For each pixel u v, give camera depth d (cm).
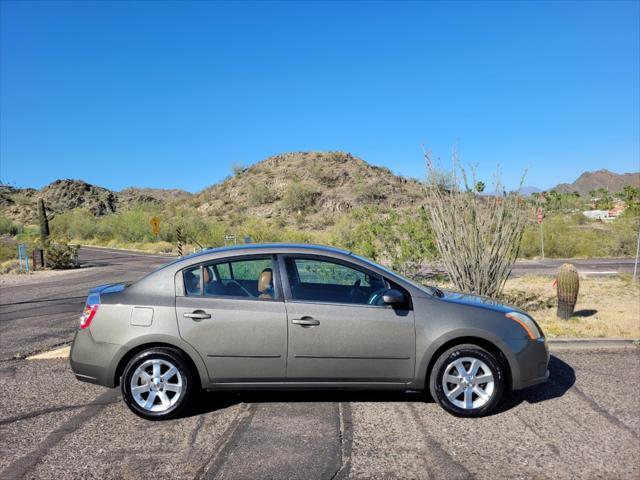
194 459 419
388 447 438
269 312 510
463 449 433
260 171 9819
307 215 7294
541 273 1878
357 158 10181
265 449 436
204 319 508
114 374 510
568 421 490
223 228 4194
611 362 684
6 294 1625
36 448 444
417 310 516
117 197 16500
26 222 11088
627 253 2842
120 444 450
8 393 590
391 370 512
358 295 528
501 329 515
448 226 974
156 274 531
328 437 459
